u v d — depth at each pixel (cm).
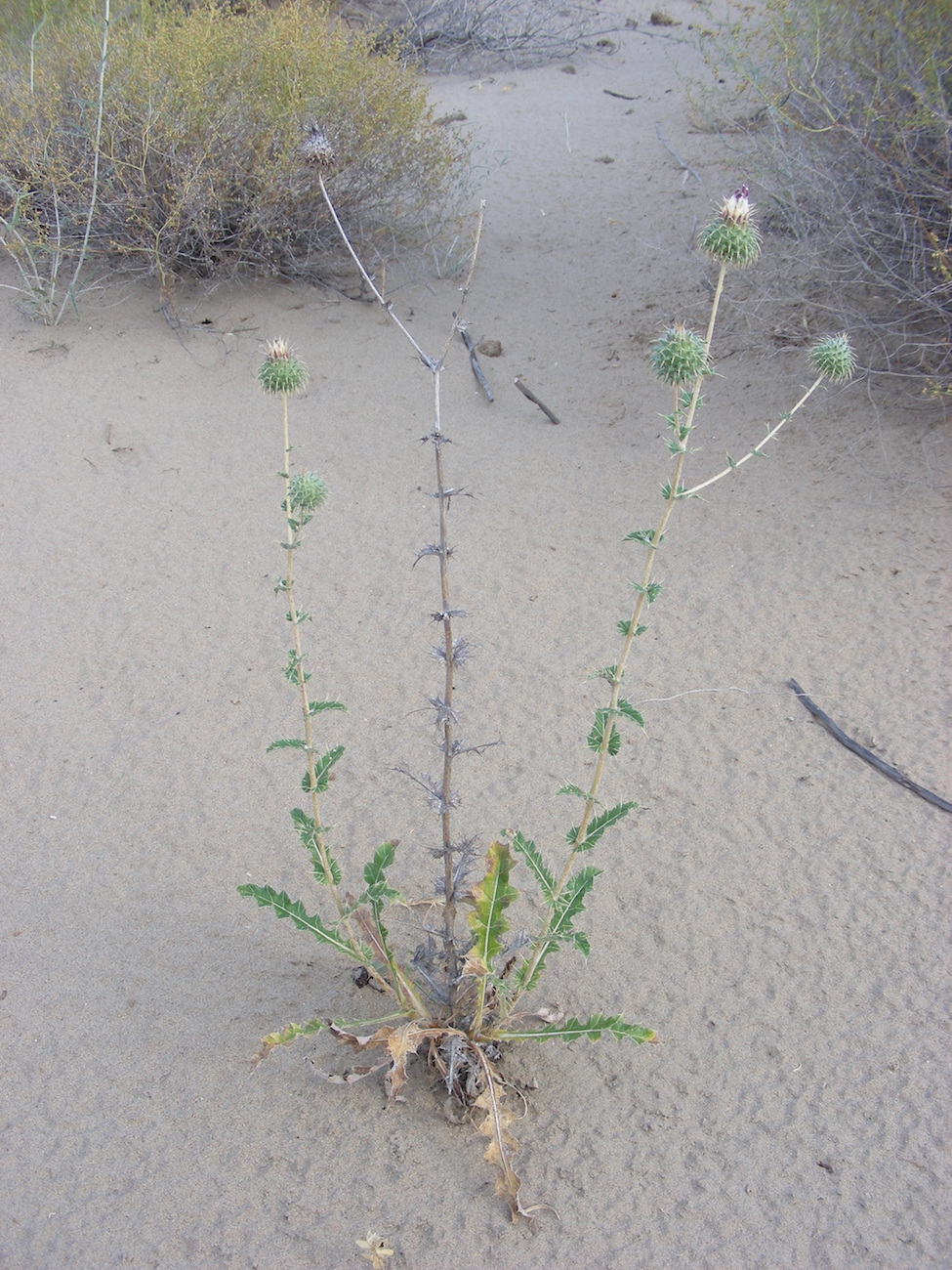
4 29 202
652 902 88
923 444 138
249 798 98
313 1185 70
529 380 163
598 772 66
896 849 91
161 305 176
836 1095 75
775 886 89
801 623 115
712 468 141
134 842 94
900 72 145
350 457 146
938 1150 71
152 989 82
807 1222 68
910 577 119
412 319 178
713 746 102
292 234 182
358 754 103
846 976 82
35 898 89
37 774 101
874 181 146
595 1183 70
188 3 213
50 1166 71
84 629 118
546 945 71
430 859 92
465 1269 65
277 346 65
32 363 161
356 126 179
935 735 101
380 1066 72
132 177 169
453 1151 71
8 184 170
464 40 318
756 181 188
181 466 144
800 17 175
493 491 140
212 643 117
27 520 133
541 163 235
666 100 269
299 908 75
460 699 109
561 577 125
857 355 155
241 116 175
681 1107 74
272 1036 69
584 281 188
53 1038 78
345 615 120
